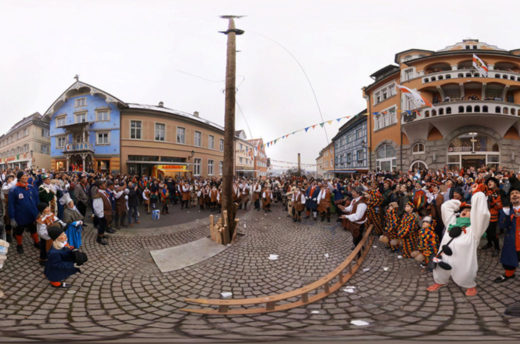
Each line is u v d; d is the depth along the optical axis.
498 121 15.79
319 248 6.20
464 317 3.05
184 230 8.09
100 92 21.98
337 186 10.45
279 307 3.45
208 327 2.83
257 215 11.14
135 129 22.58
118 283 4.32
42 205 4.51
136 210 9.27
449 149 17.16
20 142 34.25
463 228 3.74
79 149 21.70
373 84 22.17
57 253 3.90
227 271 4.88
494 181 5.33
